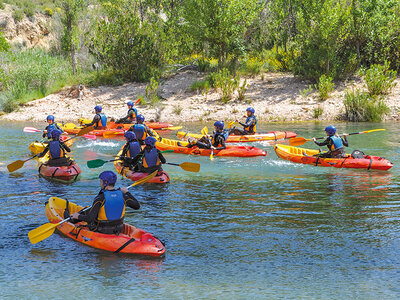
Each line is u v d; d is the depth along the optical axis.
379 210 8.02
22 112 24.67
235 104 23.64
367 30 24.38
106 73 28.19
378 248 6.29
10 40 38.66
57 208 7.50
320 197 8.94
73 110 24.41
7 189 9.72
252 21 27.05
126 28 27.14
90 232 6.45
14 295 5.01
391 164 11.33
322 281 5.31
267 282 5.30
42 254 6.18
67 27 28.97
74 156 13.78
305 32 25.38
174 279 5.39
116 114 22.92
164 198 8.98
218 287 5.18
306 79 25.67
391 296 4.92
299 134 17.22
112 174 6.39
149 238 6.24
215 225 7.32
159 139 15.25
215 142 13.95
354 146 14.47
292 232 6.97
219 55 26.92
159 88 26.11
